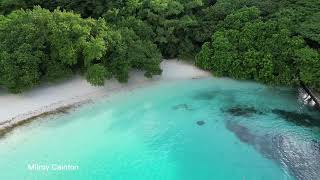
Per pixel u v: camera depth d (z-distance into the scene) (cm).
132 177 2747
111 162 2856
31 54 3353
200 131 3219
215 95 3703
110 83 3709
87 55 3450
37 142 2969
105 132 3138
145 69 3766
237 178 2761
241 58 3825
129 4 4103
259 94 3731
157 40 4047
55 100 3422
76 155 2883
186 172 2808
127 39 3741
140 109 3456
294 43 3684
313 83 3600
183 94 3700
